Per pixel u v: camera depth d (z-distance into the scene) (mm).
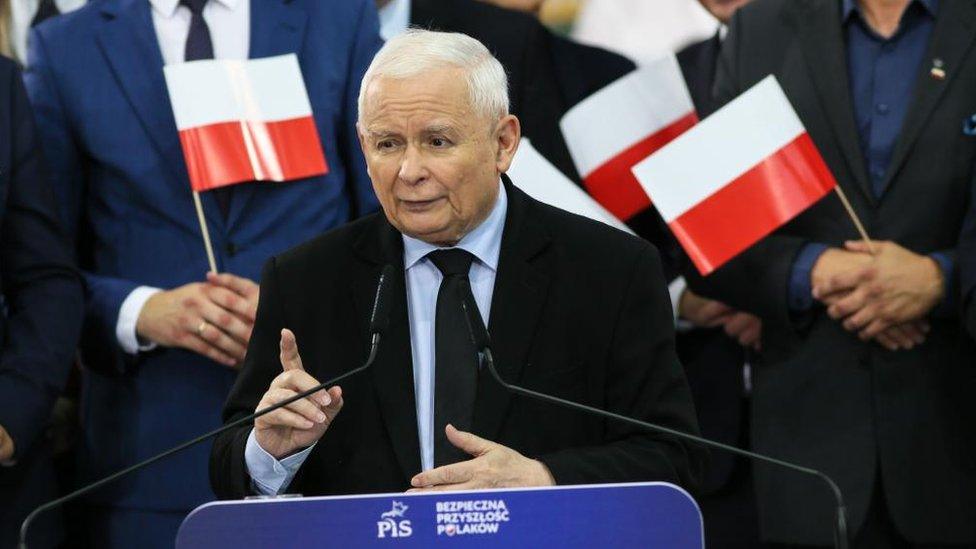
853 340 7875
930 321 7773
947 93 7777
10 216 7746
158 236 7992
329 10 8305
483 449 5145
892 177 7820
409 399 5656
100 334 7906
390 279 5457
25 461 7762
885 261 7660
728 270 8094
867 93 7969
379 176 5449
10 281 7770
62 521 7910
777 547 8125
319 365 5789
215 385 7945
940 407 7723
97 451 8031
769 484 7949
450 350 5680
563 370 5734
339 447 5715
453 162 5387
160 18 8250
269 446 5379
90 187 8156
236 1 8258
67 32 8227
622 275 5855
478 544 4355
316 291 5898
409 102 5340
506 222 5883
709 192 7895
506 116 5629
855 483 7730
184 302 7723
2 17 9281
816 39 8070
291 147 7949
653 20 9836
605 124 9070
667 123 9039
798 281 7863
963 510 7633
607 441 5809
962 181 7730
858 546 7754
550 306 5793
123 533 7883
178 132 7977
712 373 9086
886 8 7973
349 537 4359
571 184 8242
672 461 5570
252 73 8000
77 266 8188
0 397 7328
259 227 7945
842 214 7957
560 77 9445
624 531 4387
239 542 4367
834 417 7855
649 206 9133
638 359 5754
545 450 5660
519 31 9320
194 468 7879
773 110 7895
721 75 8375
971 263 7477
